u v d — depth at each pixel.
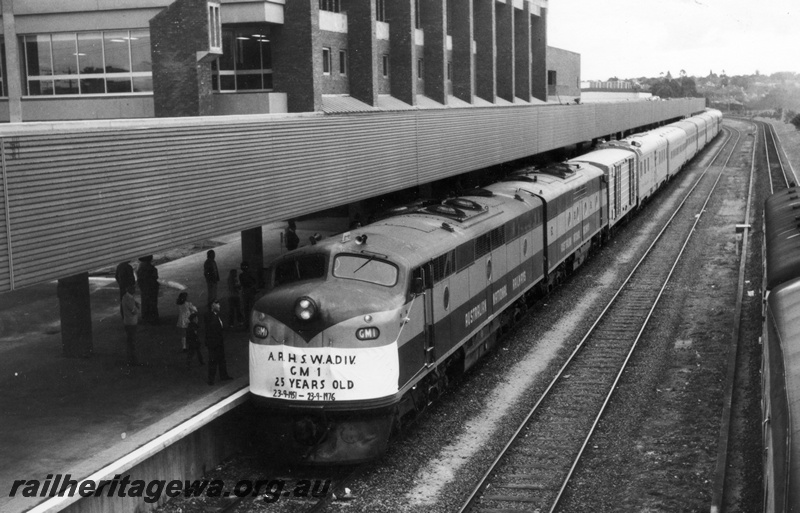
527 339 21.03
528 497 12.41
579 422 15.50
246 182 15.18
